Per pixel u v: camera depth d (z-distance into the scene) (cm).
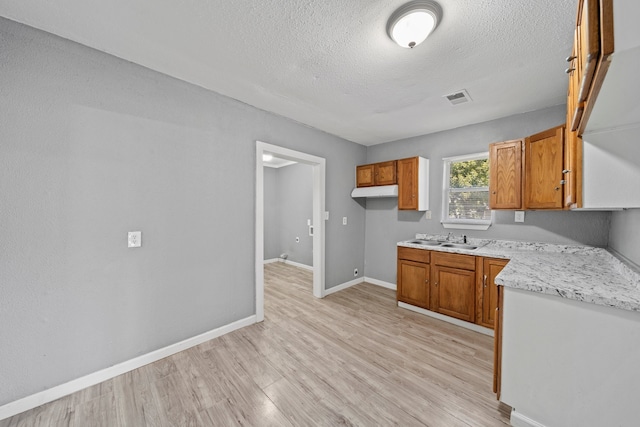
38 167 154
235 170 250
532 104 252
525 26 145
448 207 340
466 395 166
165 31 154
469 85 216
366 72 197
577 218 242
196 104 221
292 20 144
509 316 145
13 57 146
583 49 87
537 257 220
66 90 162
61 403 158
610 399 116
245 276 261
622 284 135
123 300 187
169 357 207
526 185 241
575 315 124
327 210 361
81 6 133
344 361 203
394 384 177
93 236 174
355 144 404
